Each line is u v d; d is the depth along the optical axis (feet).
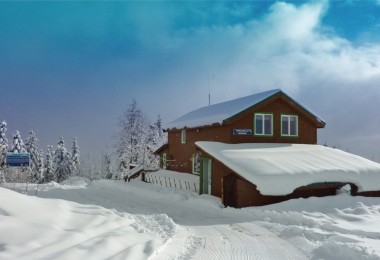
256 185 53.93
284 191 54.24
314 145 78.79
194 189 75.31
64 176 191.31
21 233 26.35
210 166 69.41
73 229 30.32
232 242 34.50
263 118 79.20
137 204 60.64
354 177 59.06
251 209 51.16
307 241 34.30
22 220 28.91
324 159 65.26
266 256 29.66
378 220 42.65
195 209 56.03
